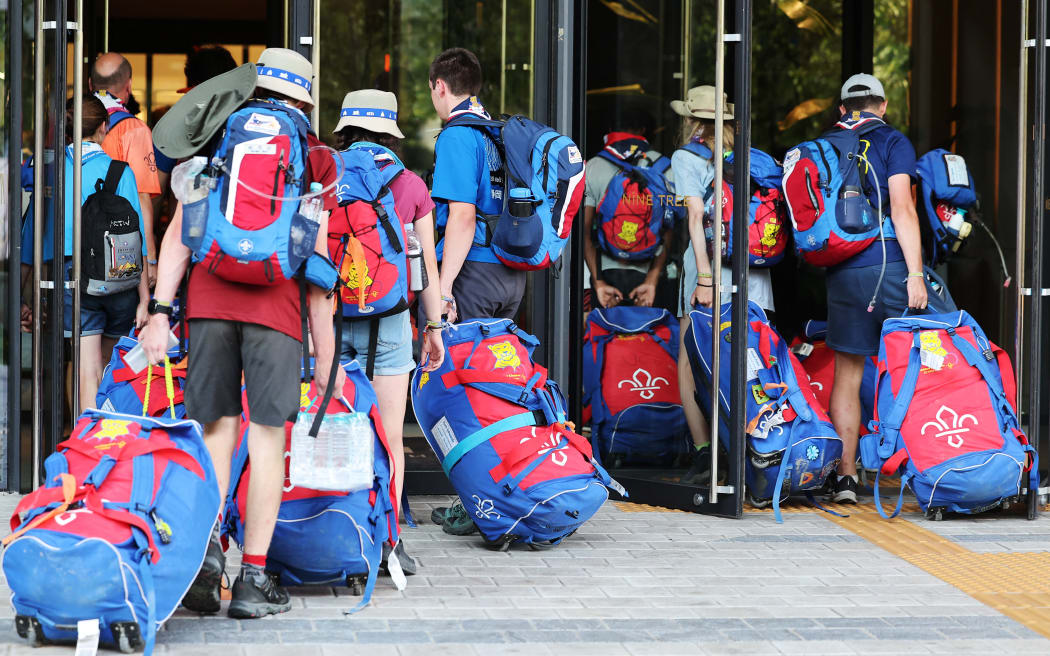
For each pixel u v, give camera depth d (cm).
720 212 1212
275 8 1386
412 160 1407
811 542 1131
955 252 1432
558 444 1066
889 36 1627
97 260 1222
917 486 1225
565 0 1423
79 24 1194
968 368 1246
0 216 1260
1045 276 1254
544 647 800
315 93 1274
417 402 1110
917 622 877
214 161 796
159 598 762
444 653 782
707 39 1219
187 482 788
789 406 1258
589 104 1345
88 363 1250
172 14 1888
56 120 1188
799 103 1642
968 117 1581
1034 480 1234
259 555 855
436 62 1142
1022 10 1238
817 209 1304
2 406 1247
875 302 1310
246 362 834
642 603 914
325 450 868
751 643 819
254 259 791
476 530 1139
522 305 1364
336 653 774
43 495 762
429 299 1032
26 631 760
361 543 894
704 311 1239
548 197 1112
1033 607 921
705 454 1247
